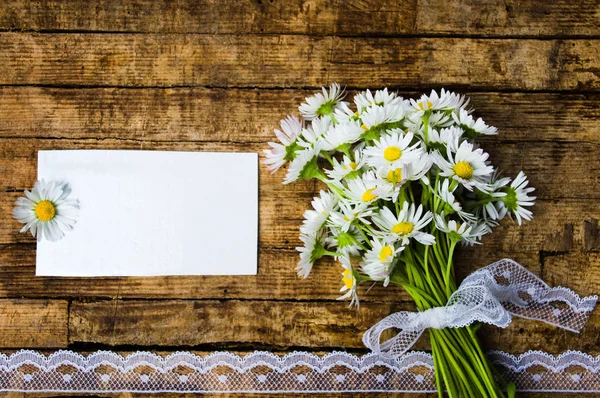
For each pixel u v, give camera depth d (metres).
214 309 1.09
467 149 0.94
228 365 1.08
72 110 1.11
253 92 1.12
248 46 1.12
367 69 1.12
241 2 1.12
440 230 0.98
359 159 0.97
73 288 1.09
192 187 1.10
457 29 1.13
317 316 1.10
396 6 1.13
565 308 1.10
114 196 1.09
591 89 1.13
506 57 1.13
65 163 1.10
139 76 1.11
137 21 1.12
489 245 1.11
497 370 1.09
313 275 1.10
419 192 1.08
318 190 1.11
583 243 1.11
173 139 1.11
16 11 1.11
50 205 1.06
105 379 1.08
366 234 1.02
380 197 0.93
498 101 1.12
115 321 1.09
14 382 1.07
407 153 0.93
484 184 0.92
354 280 0.97
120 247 1.09
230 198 1.10
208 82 1.12
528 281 1.07
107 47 1.11
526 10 1.14
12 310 1.08
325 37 1.12
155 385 1.08
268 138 1.11
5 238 1.09
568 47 1.13
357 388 1.08
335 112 1.04
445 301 0.97
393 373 1.08
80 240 1.08
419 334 1.02
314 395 1.08
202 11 1.12
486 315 0.94
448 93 1.00
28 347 1.08
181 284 1.09
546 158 1.12
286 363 1.08
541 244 1.11
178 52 1.12
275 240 1.10
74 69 1.11
